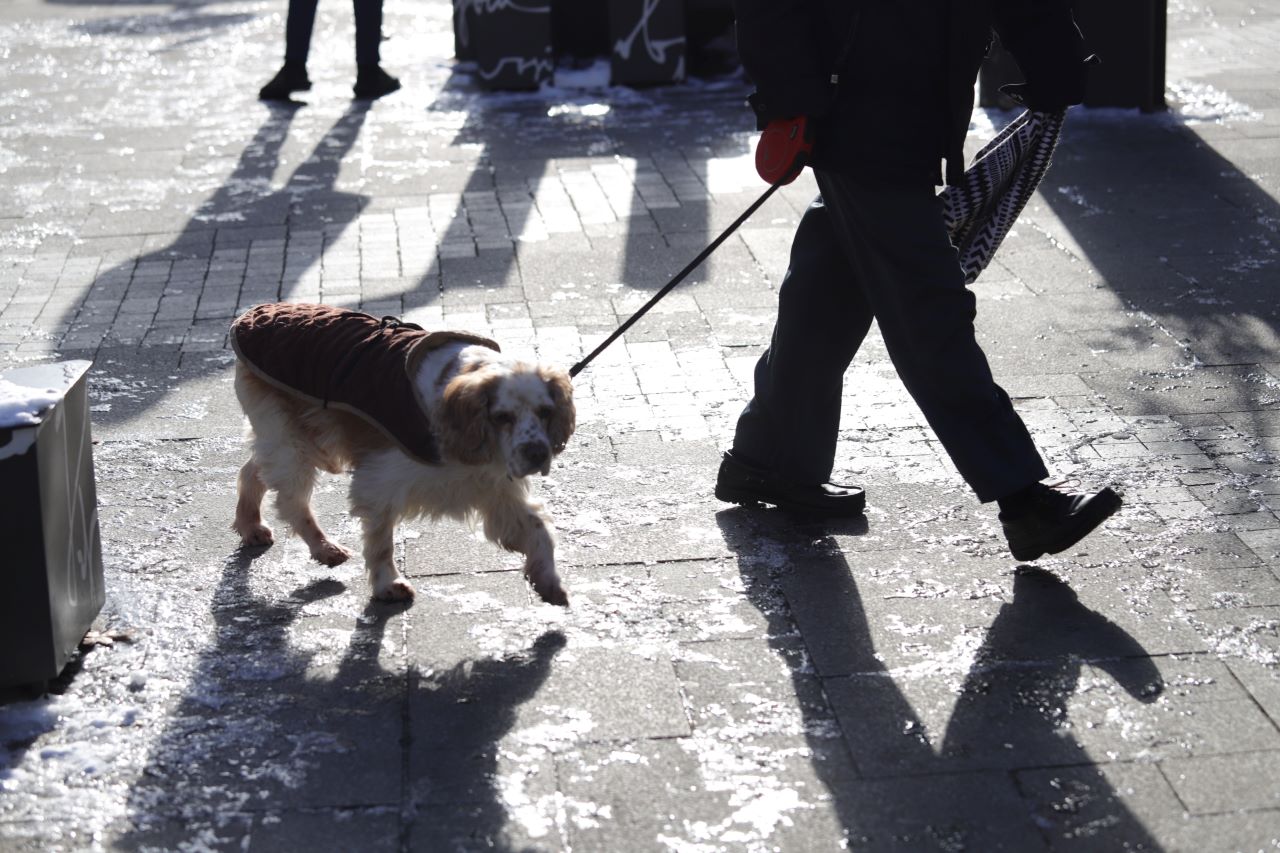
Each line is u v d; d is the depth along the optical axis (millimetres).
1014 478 4262
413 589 4422
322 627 4246
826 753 3533
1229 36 13617
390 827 3277
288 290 7570
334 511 5082
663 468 5328
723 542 4727
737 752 3545
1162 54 10852
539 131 11055
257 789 3438
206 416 5938
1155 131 10328
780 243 8125
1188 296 7055
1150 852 3127
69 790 3439
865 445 5480
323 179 9766
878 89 4242
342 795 3402
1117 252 7789
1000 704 3723
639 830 3246
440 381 3988
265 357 4340
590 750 3568
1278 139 9922
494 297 7383
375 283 7645
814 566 4543
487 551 4699
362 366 4152
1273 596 4227
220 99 12531
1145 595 4266
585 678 3910
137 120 11734
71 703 3811
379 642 4148
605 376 6266
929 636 4086
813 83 4211
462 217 8797
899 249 4277
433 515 4246
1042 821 3242
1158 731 3574
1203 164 9422
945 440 4355
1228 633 4031
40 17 18234
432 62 14062
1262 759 3441
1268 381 5949
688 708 3748
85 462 4090
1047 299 7109
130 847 3225
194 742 3637
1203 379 6004
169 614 4336
